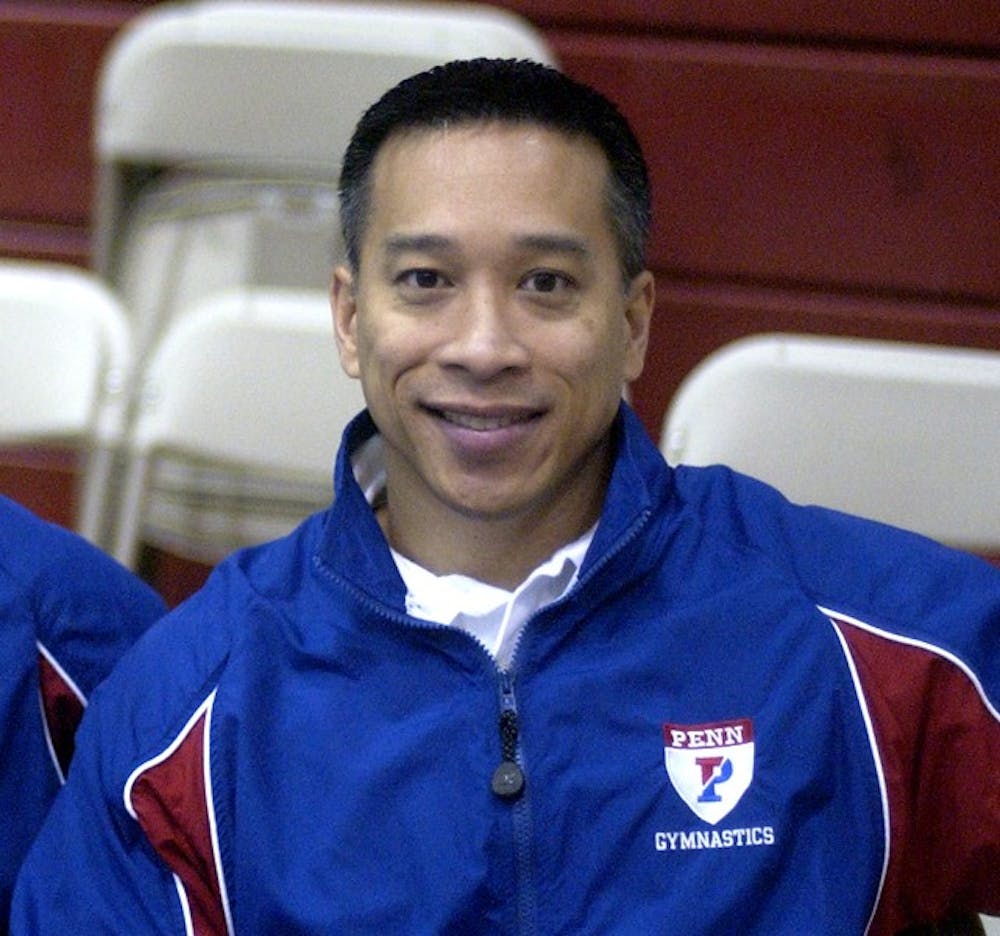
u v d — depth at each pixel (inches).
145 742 96.7
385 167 95.3
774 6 206.2
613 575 98.4
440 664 97.5
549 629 97.0
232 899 94.6
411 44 173.2
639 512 97.4
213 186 185.5
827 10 205.8
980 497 134.8
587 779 93.9
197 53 175.0
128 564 153.5
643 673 96.6
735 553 100.7
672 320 209.8
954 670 95.3
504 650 98.3
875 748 94.7
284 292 176.2
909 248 207.2
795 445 135.8
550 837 93.3
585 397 95.0
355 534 98.6
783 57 207.0
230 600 101.0
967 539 135.6
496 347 92.1
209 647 98.9
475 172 92.8
